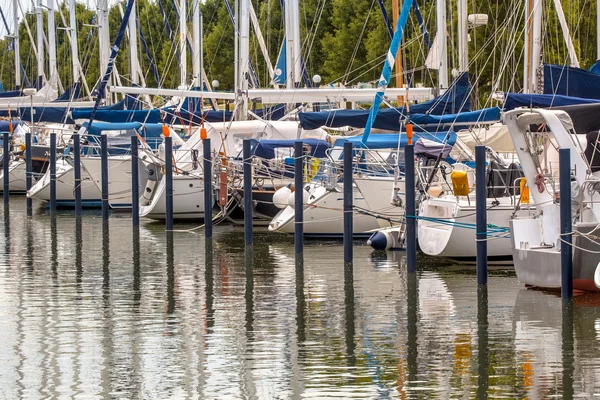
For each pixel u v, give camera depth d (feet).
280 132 225.15
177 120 268.00
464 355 99.09
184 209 216.33
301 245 165.89
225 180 206.80
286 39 247.70
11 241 190.70
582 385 88.22
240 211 212.64
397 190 167.22
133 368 95.45
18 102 303.07
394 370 93.91
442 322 113.91
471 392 86.74
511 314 117.29
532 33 185.78
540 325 111.24
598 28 188.85
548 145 151.12
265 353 100.73
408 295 130.41
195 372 93.91
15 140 302.45
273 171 209.97
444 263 156.35
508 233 143.84
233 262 161.48
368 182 180.65
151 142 250.16
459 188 146.92
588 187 127.75
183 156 222.48
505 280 139.74
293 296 131.23
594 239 121.90
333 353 100.53
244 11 235.81
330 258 164.35
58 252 174.60
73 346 103.91
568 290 122.01
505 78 256.11
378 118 182.50
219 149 220.23
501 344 103.14
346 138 204.23
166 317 118.21
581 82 168.14
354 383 89.86
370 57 352.69
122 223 222.48
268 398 86.02
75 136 228.43
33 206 269.23
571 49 193.98
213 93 251.60
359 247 177.47
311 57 403.95
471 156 181.06
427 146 164.55
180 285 140.05
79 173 228.22
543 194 133.18
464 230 148.05
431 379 90.84
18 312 121.19
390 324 113.50
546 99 159.12
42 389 88.99
